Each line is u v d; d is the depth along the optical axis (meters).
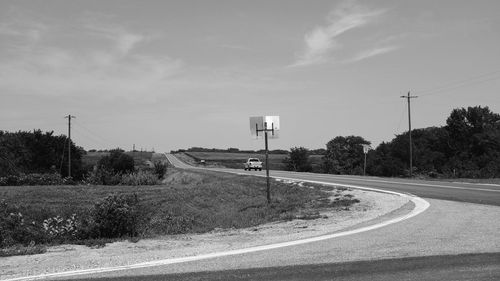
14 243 14.59
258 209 21.53
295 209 19.50
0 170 60.41
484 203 16.81
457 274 7.12
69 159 71.94
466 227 11.41
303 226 13.36
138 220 16.06
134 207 15.77
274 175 48.12
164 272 7.70
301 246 9.69
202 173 58.12
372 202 18.59
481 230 10.95
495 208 15.26
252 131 21.05
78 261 8.98
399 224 12.20
